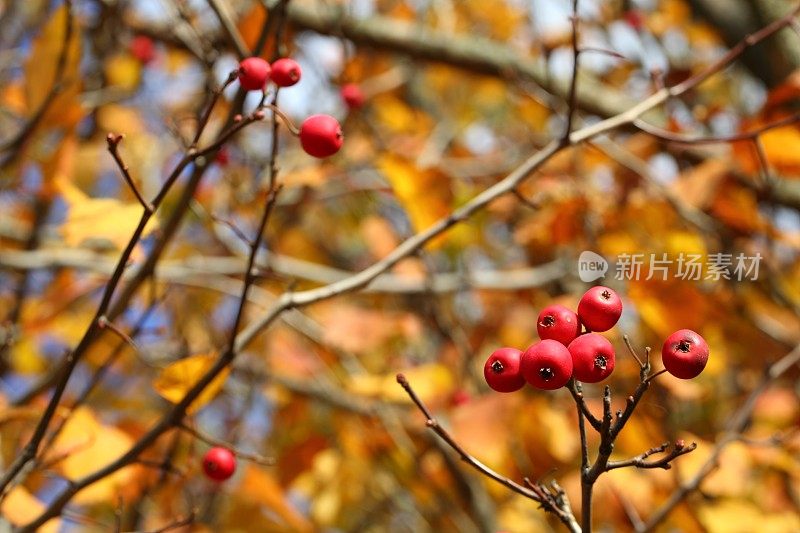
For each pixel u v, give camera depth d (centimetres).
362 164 95
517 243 101
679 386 70
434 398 83
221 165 78
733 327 79
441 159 107
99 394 87
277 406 102
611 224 86
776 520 69
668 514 64
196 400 60
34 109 66
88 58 94
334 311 94
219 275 99
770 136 69
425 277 92
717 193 80
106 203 60
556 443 74
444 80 140
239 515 71
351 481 102
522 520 88
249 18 65
